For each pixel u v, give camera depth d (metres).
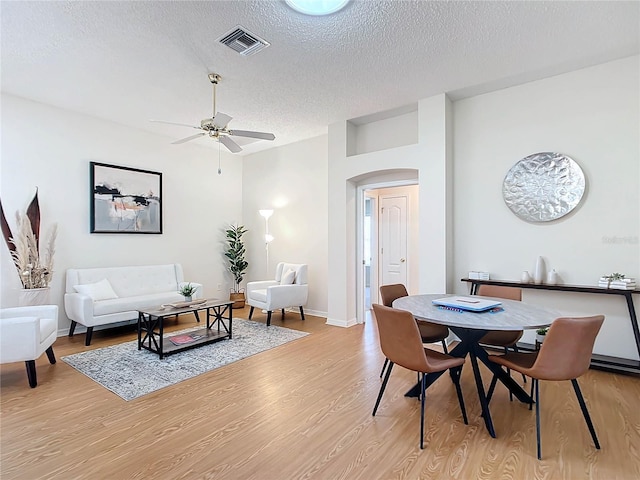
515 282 3.62
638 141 3.16
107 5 2.38
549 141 3.59
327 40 2.82
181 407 2.53
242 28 2.65
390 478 1.77
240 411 2.47
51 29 2.68
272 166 6.30
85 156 4.65
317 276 5.67
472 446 2.04
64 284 4.47
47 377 3.05
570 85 3.47
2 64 3.25
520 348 3.61
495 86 3.77
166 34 2.74
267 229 6.35
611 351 3.28
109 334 4.49
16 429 2.23
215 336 4.17
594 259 3.36
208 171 6.23
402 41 2.83
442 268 3.98
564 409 2.47
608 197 3.29
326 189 5.55
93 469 1.84
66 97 4.06
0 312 3.19
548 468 1.83
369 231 6.68
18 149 4.10
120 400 2.63
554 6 2.41
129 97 4.03
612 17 2.54
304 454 1.97
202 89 3.78
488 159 3.95
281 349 3.87
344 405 2.56
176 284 5.44
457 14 2.49
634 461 1.88
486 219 3.97
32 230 4.07
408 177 4.59
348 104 4.23
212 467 1.86
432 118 4.04
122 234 5.06
